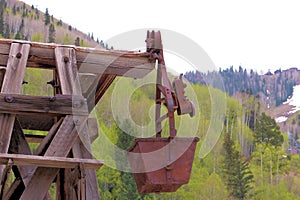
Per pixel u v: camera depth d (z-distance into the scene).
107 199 27.59
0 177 3.65
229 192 42.75
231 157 44.12
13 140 3.68
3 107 3.60
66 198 3.90
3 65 4.11
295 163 55.62
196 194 38.69
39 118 4.88
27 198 3.42
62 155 3.55
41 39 61.88
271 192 50.38
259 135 55.94
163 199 34.50
